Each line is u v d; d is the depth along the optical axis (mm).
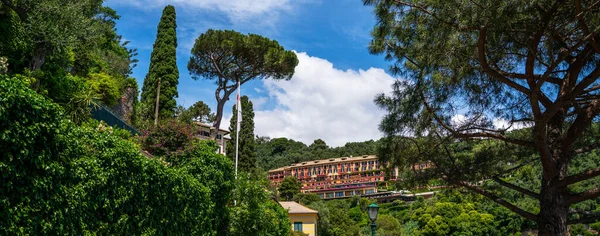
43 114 7078
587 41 10328
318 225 56438
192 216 12453
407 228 67125
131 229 9430
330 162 117938
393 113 12062
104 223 8453
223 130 57281
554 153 11875
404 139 12539
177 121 17812
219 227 15422
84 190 7918
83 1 18000
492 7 9258
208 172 15281
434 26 10617
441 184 14172
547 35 10562
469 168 13406
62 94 18078
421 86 11734
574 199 11422
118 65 33938
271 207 23234
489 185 14320
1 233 6086
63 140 7590
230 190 15938
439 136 12656
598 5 9484
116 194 8969
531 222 50125
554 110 10648
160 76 36719
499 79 10711
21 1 15719
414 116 11961
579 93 11133
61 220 7195
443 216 61781
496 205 57062
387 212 84125
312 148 141500
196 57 39406
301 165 121750
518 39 10992
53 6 16047
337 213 60438
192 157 15805
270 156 136625
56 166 7219
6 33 15789
